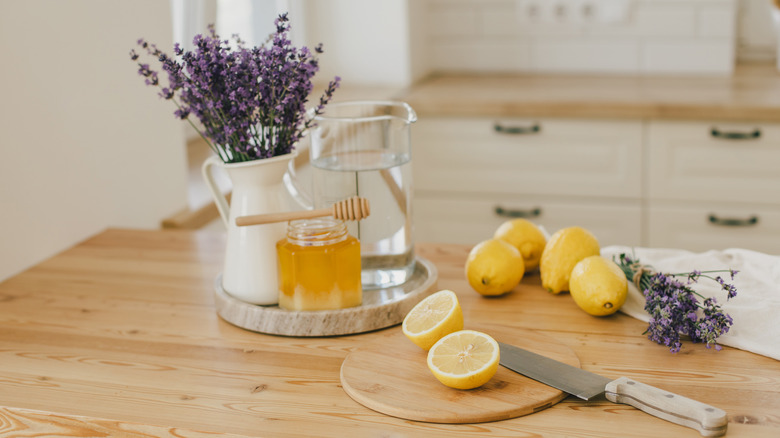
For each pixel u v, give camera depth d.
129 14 1.58
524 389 0.82
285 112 0.99
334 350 0.96
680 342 0.91
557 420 0.78
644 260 1.15
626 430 0.76
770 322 0.94
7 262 1.32
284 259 0.99
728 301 1.00
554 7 2.77
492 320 1.02
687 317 0.91
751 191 2.26
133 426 0.80
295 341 0.99
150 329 1.04
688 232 2.36
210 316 1.08
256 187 1.02
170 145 1.72
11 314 1.10
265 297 1.03
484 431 0.76
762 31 2.77
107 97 1.53
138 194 1.63
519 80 2.74
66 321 1.07
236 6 2.55
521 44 2.85
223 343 0.99
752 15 2.76
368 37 2.72
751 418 0.76
